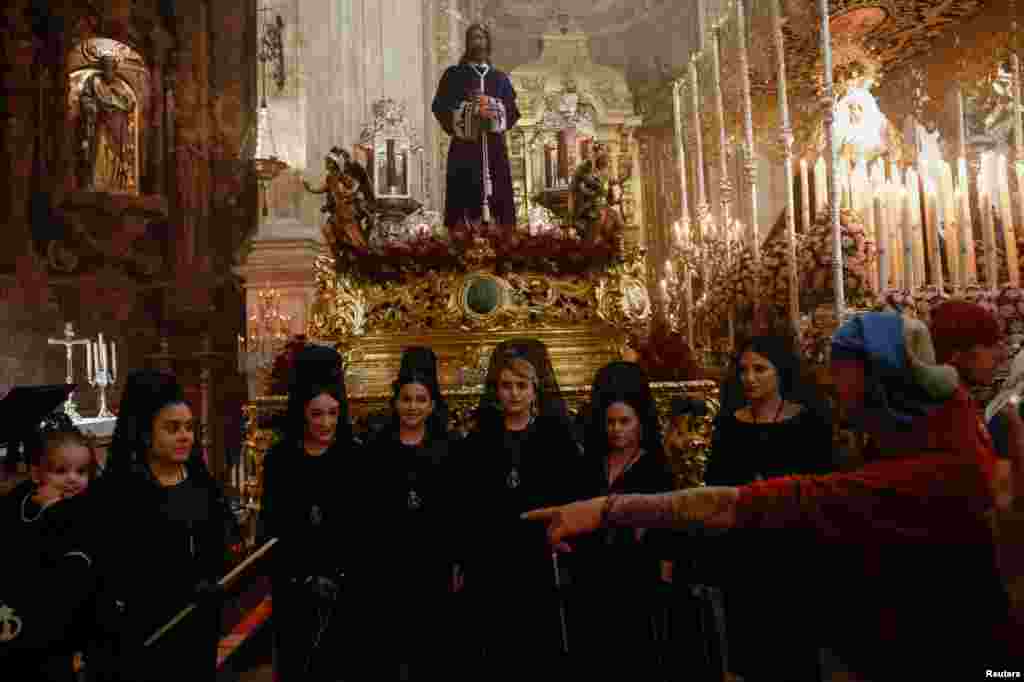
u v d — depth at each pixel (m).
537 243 5.39
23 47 12.62
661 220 13.18
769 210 10.49
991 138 8.25
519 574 3.31
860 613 1.35
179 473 3.17
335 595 3.46
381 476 3.65
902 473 1.31
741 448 3.32
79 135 12.88
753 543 1.45
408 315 5.43
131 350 12.72
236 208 13.13
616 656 3.17
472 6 13.62
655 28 13.58
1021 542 1.52
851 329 1.53
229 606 5.22
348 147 10.48
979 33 8.04
